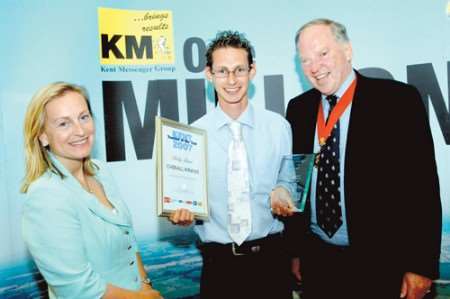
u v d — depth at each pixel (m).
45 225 1.16
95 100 2.37
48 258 1.16
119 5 2.40
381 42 2.54
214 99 2.54
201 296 1.85
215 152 1.81
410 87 1.78
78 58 2.34
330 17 2.54
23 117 2.25
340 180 1.78
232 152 1.77
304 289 2.02
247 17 2.53
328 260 1.87
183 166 1.61
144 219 2.48
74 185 1.26
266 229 1.82
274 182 1.86
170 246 2.52
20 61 2.24
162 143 1.54
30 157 1.23
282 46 2.55
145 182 2.47
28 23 2.25
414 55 2.54
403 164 1.71
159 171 1.52
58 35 2.30
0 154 2.21
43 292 2.30
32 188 1.20
